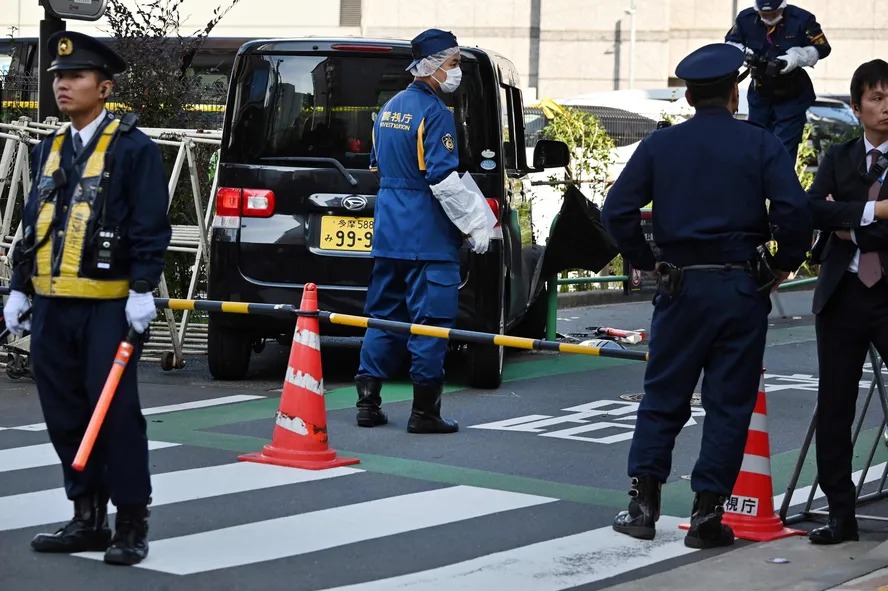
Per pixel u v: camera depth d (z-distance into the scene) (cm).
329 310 1204
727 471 736
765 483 775
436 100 1038
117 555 680
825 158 748
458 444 1009
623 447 1010
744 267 728
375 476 898
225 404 1155
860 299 735
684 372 740
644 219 1625
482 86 1210
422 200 1038
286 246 1208
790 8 1090
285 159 1212
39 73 1430
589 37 4631
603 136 2208
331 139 1209
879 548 741
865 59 4553
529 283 1400
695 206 727
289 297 1208
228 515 790
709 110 737
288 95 1217
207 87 1817
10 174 1490
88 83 662
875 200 726
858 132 3092
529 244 1397
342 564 700
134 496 677
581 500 849
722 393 735
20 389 1210
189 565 687
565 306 2020
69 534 699
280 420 927
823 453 756
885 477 881
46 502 809
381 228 1048
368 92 1207
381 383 1076
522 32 4650
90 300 662
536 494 862
